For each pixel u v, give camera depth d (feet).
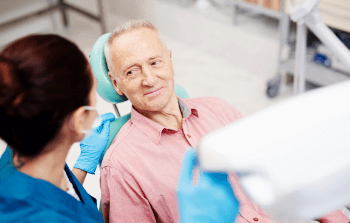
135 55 3.29
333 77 8.42
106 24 12.01
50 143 1.99
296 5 3.83
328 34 3.80
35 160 2.07
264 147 0.74
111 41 3.40
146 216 3.47
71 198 2.28
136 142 3.55
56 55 1.79
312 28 3.86
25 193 1.97
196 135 3.80
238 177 0.78
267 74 10.06
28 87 1.73
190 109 3.81
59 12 13.10
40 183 2.07
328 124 0.73
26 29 12.84
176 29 11.89
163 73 3.39
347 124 0.73
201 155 0.80
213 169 0.78
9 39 12.52
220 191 2.80
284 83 9.73
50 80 1.75
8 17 12.51
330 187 0.73
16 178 2.04
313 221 3.42
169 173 3.51
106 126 3.74
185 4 11.51
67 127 2.00
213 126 3.94
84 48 12.00
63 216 2.01
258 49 9.98
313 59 8.88
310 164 0.72
